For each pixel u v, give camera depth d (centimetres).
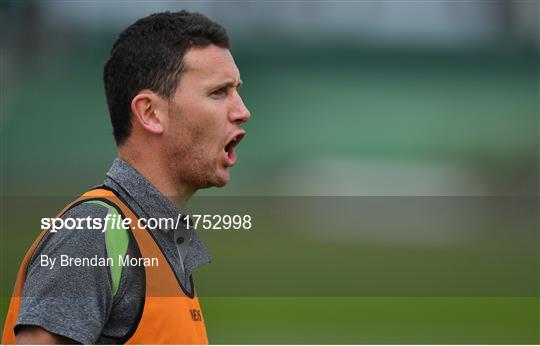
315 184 8825
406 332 2998
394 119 10512
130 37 885
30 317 751
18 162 8781
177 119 866
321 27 11094
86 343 754
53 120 9512
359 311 3484
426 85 11038
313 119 10375
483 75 11144
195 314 881
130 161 884
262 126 10181
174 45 868
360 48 11106
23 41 9925
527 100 10931
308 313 3416
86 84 9900
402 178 9175
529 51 11275
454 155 9981
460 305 3722
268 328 3044
